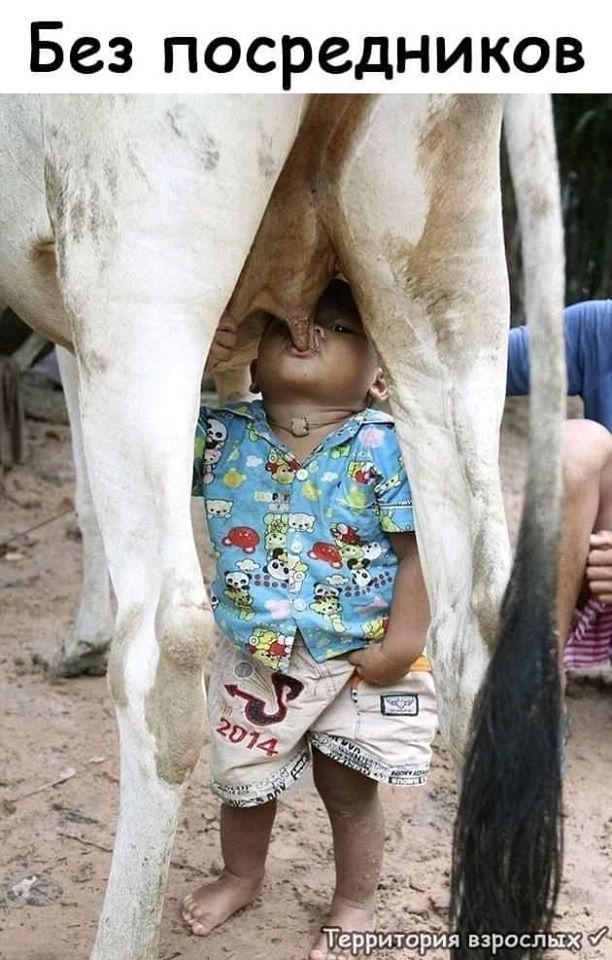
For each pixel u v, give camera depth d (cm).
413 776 244
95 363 206
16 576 454
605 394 339
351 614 238
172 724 201
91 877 274
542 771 180
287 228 218
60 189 208
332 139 205
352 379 235
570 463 295
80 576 456
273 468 239
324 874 279
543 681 179
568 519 297
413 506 222
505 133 183
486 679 184
